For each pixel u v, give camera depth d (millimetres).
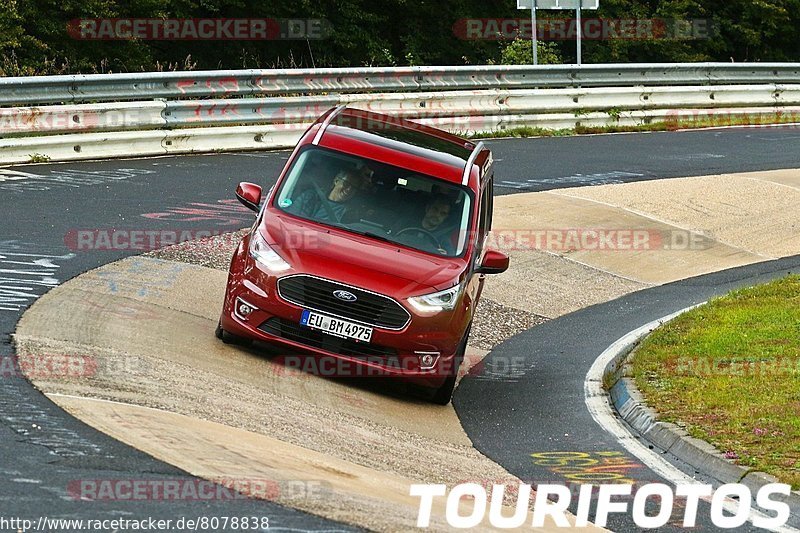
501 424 22953
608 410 24484
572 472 19938
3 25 74688
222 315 23719
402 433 20875
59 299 25203
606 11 111188
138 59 84062
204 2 90125
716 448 20781
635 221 43906
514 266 37188
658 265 39562
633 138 61656
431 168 25578
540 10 108875
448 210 24891
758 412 22609
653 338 28922
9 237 30188
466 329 24281
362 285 22656
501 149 55062
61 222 32719
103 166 41875
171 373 21062
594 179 49719
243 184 24969
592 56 110250
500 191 45906
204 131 46969
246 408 19938
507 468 19875
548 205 44438
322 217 24281
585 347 30141
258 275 23031
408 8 102375
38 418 17109
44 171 39750
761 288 34750
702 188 49562
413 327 22703
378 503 16078
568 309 34281
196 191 39625
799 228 45344
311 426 19766
